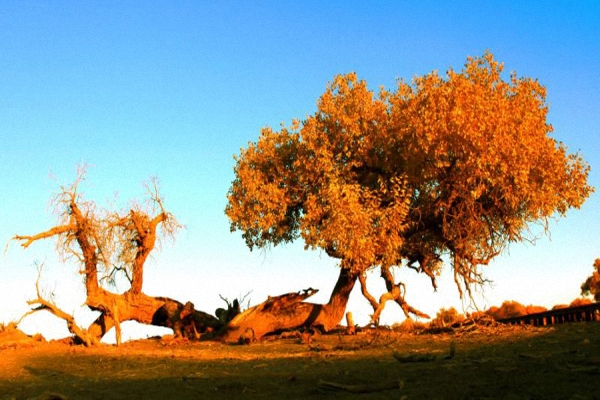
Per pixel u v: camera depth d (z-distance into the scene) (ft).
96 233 102.58
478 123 89.40
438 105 92.12
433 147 92.12
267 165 109.09
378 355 62.13
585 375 36.65
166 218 108.99
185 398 41.16
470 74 98.53
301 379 45.96
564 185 98.43
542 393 32.60
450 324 92.89
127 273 108.27
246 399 39.06
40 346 94.68
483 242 102.99
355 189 96.99
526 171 90.38
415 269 115.96
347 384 41.75
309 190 106.63
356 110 103.35
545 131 96.99
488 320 86.99
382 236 94.73
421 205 101.30
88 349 92.38
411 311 108.99
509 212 101.19
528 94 97.19
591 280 149.89
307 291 109.29
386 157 100.32
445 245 106.73
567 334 62.95
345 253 93.56
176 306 111.55
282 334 103.09
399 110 100.01
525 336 67.72
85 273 104.32
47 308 98.63
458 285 100.73
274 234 111.65
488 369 42.14
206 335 112.57
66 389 49.96
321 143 103.40
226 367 59.47
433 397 34.22
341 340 88.28
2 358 79.51
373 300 104.27
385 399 34.96
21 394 48.70
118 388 48.49
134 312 110.63
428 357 51.06
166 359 72.08
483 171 91.71
